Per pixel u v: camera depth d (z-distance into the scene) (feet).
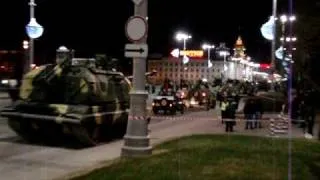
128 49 44.62
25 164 45.55
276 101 119.55
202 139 62.39
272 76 132.36
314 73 74.64
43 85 62.13
